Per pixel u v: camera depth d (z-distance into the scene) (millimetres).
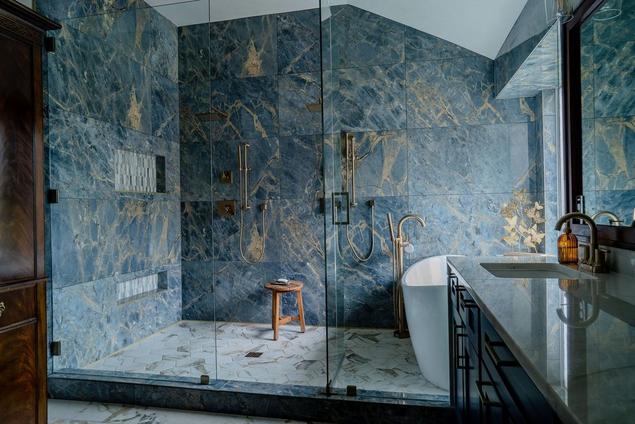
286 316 3861
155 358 2951
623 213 1583
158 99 3533
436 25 3260
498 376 1036
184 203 3451
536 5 2377
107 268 3162
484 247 3221
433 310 2410
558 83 2826
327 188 2480
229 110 4008
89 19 3084
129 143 3420
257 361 2982
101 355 3020
